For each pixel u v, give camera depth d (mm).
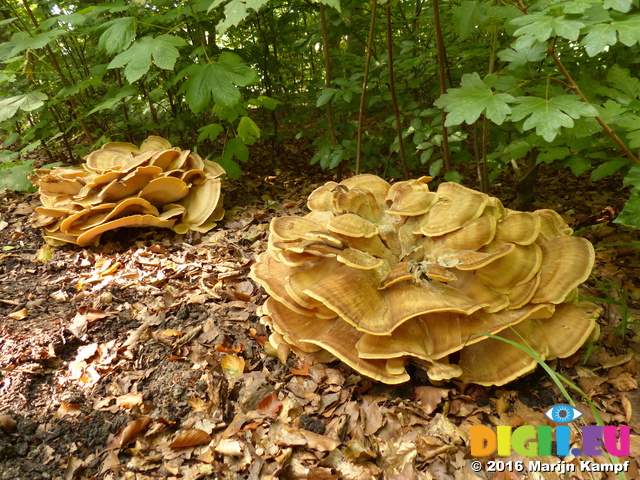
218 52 1722
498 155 1310
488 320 812
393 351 797
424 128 1392
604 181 1740
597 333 879
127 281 1176
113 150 1527
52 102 1595
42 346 922
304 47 1781
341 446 777
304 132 1960
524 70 994
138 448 769
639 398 821
